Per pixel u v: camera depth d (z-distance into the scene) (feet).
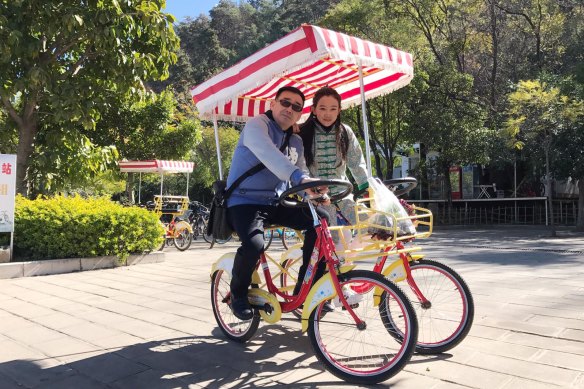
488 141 55.88
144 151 49.11
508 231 53.01
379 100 59.16
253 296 11.14
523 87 45.29
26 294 17.66
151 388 9.13
